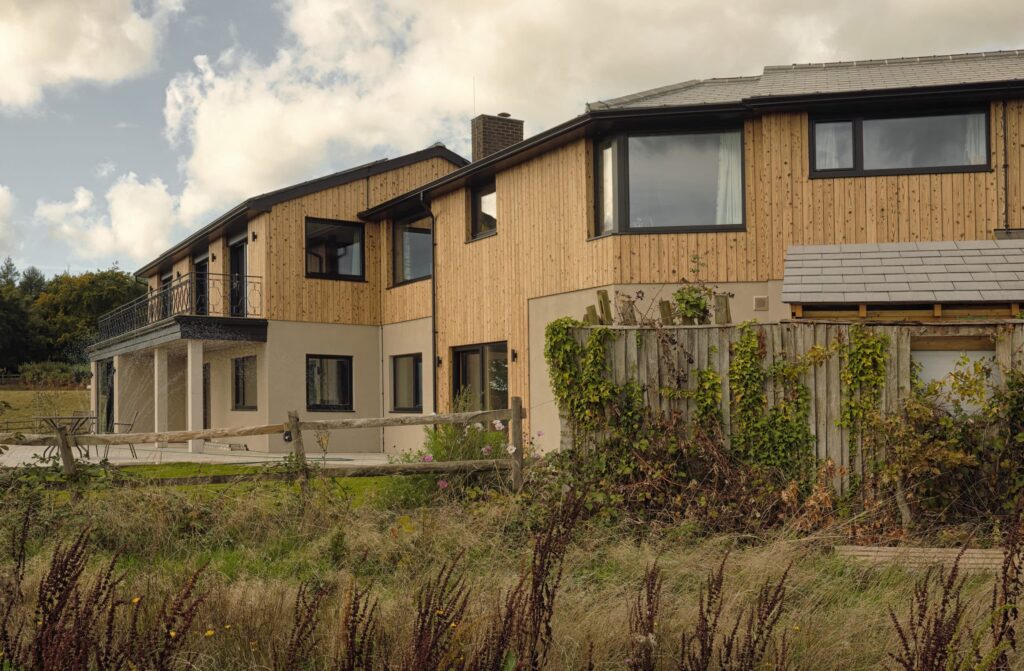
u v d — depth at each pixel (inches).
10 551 234.2
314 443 695.1
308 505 271.6
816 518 250.8
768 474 264.2
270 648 145.7
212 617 161.2
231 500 272.8
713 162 462.9
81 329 1829.5
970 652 115.3
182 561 236.5
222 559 237.8
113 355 870.4
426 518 249.9
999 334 252.5
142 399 872.9
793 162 445.1
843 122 444.1
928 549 212.8
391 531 243.3
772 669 129.1
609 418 276.8
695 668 125.4
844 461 261.7
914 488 249.6
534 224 532.4
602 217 488.1
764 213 447.8
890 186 435.2
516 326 549.0
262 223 685.9
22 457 610.5
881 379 259.4
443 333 631.2
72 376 1360.7
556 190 514.0
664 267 461.4
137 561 236.2
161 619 125.3
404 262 708.0
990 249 326.6
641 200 469.1
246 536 258.8
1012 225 422.9
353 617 129.0
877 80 458.9
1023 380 246.8
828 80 478.0
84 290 1850.4
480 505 272.7
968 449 249.6
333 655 138.5
